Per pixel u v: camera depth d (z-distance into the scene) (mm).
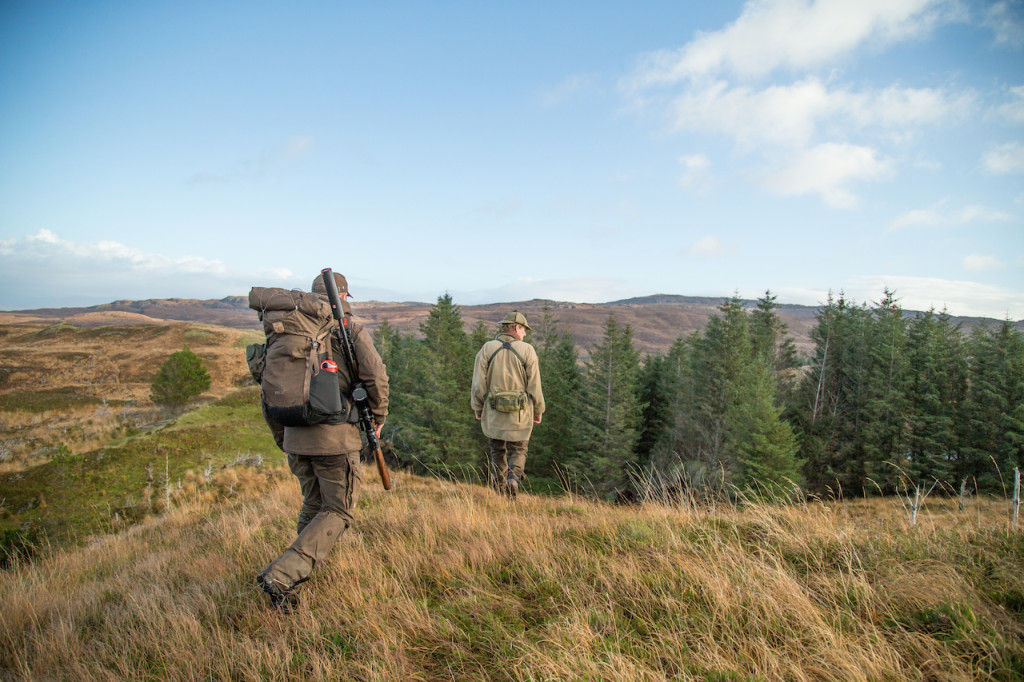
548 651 2119
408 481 8219
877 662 1966
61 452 23688
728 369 43500
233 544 4188
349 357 3068
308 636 2422
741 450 34812
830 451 44156
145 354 89000
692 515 3883
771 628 2252
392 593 2877
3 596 3256
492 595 2727
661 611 2453
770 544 3191
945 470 35500
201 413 35406
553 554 3232
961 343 44375
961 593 2400
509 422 5637
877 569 2744
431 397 38312
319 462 2986
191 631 2572
